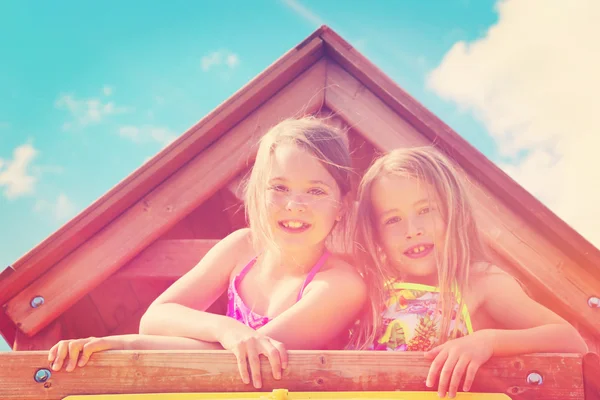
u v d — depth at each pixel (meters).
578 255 2.88
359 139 3.27
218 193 3.20
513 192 2.92
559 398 1.71
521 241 2.94
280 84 3.19
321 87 3.23
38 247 2.85
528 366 1.74
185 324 2.14
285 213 2.32
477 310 2.32
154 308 2.32
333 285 2.28
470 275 2.35
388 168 2.46
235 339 1.92
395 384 1.73
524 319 2.23
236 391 1.72
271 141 2.43
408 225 2.39
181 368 1.74
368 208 2.51
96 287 3.07
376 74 3.13
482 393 1.70
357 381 1.72
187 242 3.07
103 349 1.83
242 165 3.11
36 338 2.91
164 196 3.05
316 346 2.20
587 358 1.73
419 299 2.35
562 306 2.88
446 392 1.69
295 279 2.38
